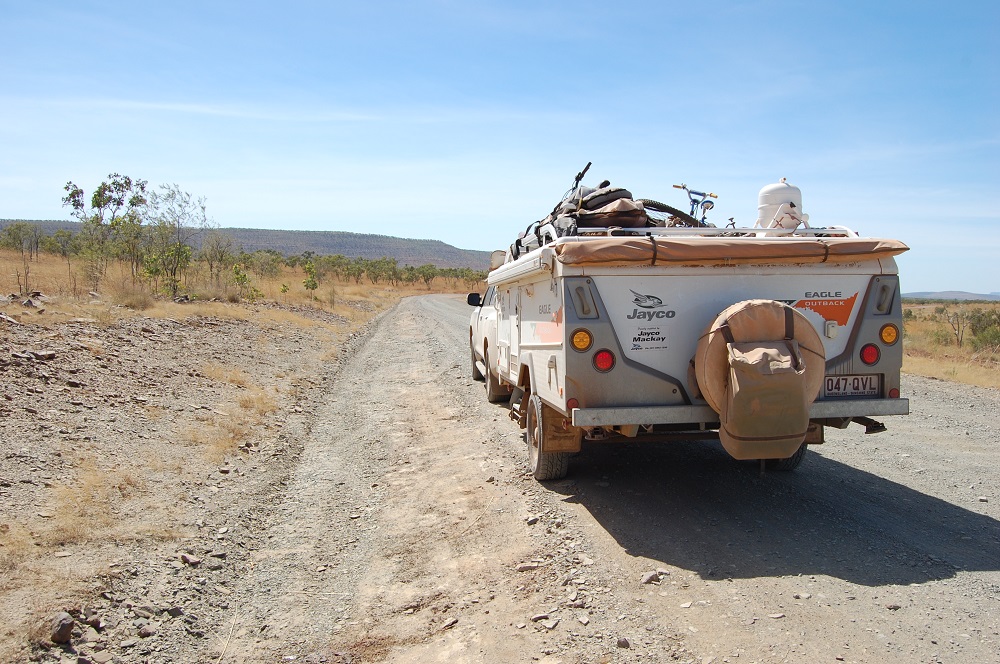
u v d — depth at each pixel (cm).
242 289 2383
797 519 545
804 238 564
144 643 377
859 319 545
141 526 516
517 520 565
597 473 688
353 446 838
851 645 352
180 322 1427
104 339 1053
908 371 1450
